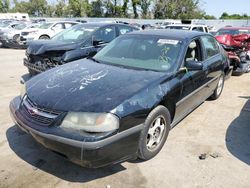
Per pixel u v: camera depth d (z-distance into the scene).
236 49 8.63
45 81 3.58
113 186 3.03
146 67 4.00
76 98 3.05
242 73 8.88
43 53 6.59
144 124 3.23
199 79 4.54
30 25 17.39
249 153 3.80
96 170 3.30
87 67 4.04
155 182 3.12
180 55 4.10
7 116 4.76
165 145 3.92
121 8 55.25
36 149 3.70
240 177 3.27
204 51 4.95
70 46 6.73
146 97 3.26
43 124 2.99
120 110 2.95
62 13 62.31
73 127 2.85
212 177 3.25
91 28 7.51
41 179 3.11
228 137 4.26
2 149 3.68
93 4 56.56
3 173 3.19
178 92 3.85
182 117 4.32
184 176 3.25
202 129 4.52
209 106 5.67
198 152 3.78
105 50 4.71
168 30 4.97
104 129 2.84
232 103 5.92
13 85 6.83
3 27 18.78
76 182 3.08
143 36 4.62
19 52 13.81
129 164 3.44
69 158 2.92
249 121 4.92
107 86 3.30
